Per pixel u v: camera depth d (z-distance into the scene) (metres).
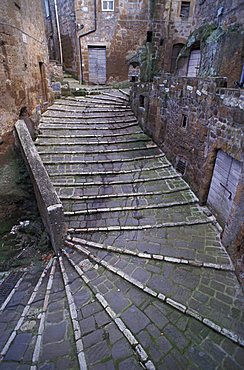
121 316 3.63
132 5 12.41
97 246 4.87
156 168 7.34
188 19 12.73
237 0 6.68
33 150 5.80
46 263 4.82
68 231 5.20
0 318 3.73
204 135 5.78
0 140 5.52
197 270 4.45
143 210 5.91
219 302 3.87
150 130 8.65
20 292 4.18
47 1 14.61
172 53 13.55
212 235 5.28
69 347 3.31
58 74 11.88
